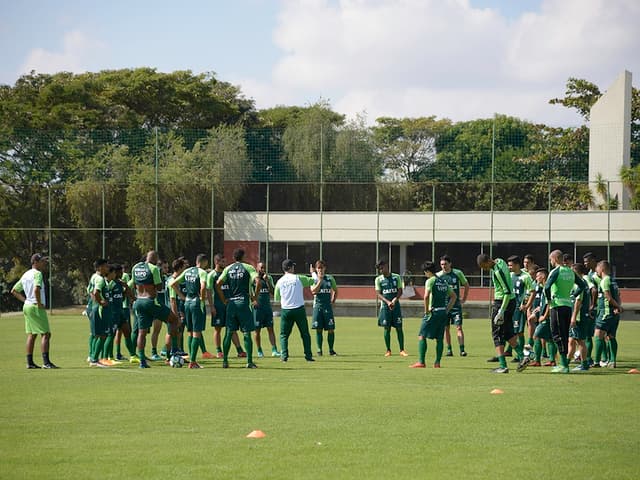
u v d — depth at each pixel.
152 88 82.25
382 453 11.38
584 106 76.62
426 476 10.19
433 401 15.84
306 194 64.00
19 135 57.28
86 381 19.16
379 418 13.98
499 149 72.44
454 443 12.00
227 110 86.69
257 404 15.51
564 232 56.31
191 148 61.72
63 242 57.81
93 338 23.00
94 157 57.44
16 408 15.11
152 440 12.24
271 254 60.50
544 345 24.77
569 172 66.88
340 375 20.44
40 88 80.19
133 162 57.91
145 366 22.16
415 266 63.75
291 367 22.55
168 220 57.56
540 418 13.94
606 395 16.59
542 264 60.50
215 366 22.86
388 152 75.44
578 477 10.14
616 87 60.09
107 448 11.71
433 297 22.33
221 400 16.05
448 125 91.25
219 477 10.12
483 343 31.95
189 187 58.19
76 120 72.44
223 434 12.66
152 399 16.19
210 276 25.72
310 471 10.41
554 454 11.31
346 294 60.25
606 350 23.41
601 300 22.20
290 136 63.84
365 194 65.19
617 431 12.85
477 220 57.66
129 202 56.69
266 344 31.45
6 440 12.28
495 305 21.16
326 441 12.13
